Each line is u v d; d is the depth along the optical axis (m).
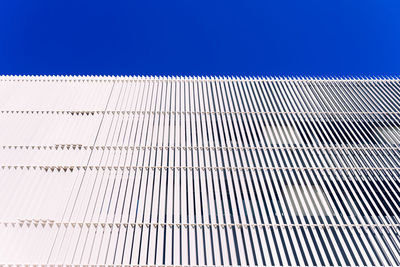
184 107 12.73
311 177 9.39
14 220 7.70
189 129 11.29
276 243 7.56
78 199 8.27
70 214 7.84
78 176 8.99
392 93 14.20
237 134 11.12
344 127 11.84
